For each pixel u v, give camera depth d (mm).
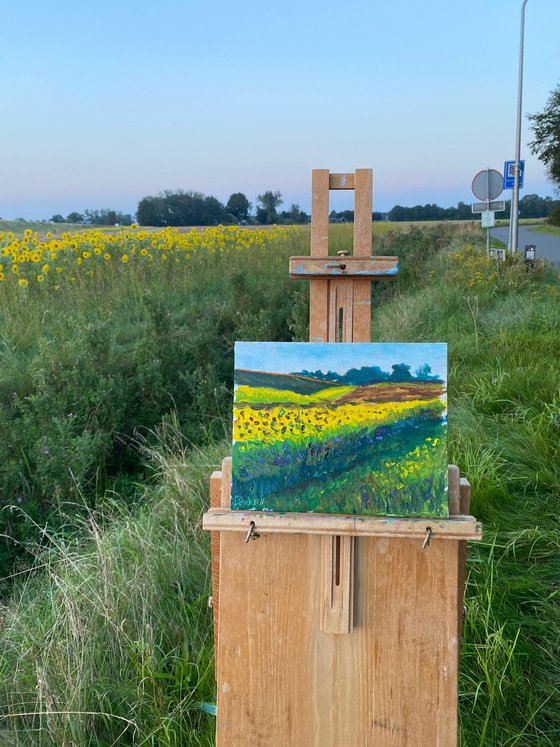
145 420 5895
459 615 1857
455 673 1707
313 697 1753
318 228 2436
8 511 4395
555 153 34594
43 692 2404
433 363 1745
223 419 6035
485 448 4613
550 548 3467
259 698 1776
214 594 1941
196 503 3971
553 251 23672
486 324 8492
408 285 13930
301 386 1767
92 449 4805
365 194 2408
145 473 5363
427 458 1688
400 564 1716
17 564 4094
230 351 7961
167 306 9391
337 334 2475
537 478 4156
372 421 1728
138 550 3471
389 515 1672
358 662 1736
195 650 2760
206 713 2459
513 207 16281
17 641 2988
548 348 6887
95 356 6105
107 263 10883
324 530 1646
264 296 10516
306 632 1745
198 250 13953
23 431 5020
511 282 10445
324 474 1712
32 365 5965
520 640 2773
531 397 5535
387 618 1725
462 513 1765
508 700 2463
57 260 10836
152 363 6168
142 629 2775
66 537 4195
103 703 2516
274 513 1691
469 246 16469
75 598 2939
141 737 2375
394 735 1738
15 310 8203
